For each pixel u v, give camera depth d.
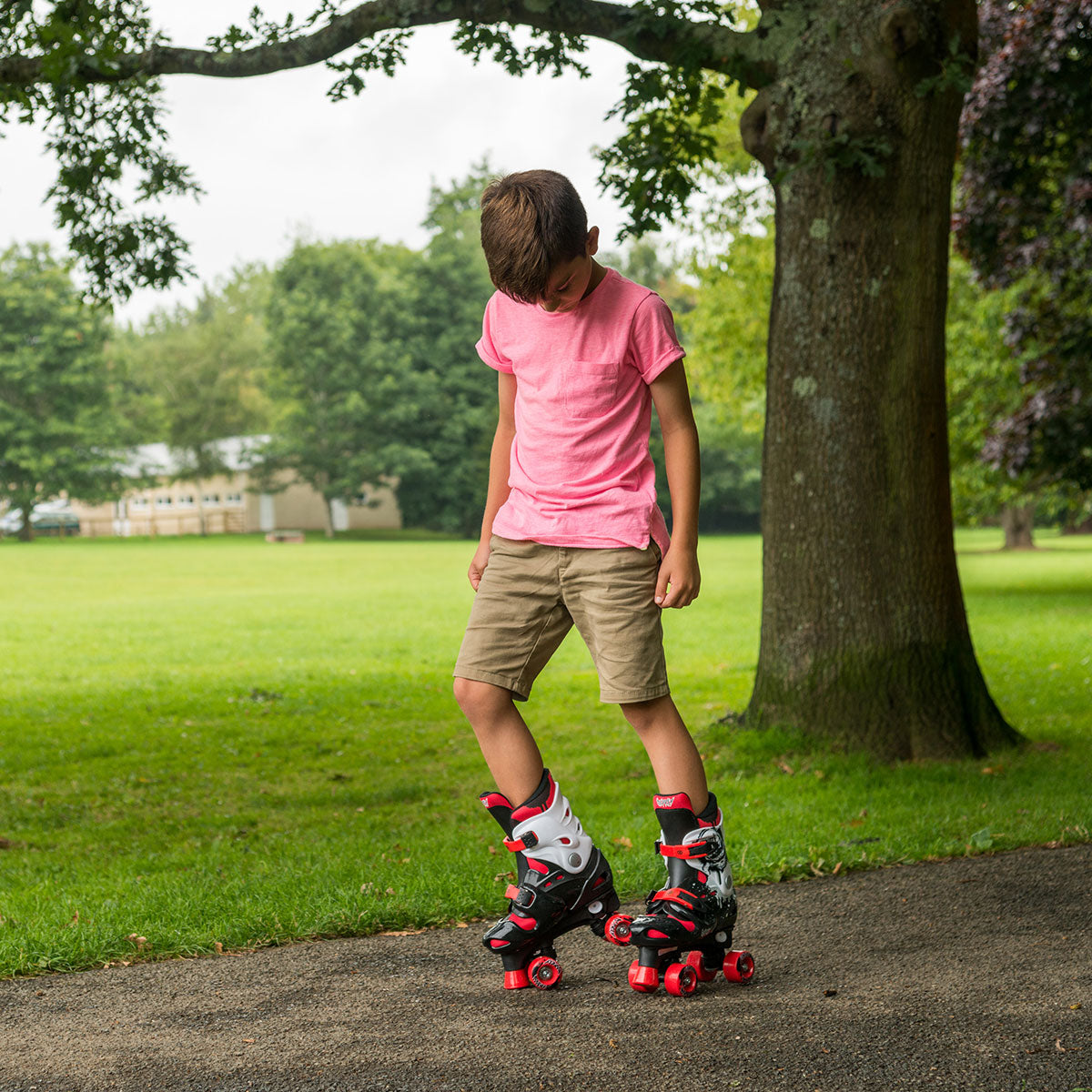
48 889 4.24
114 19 6.84
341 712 9.38
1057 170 13.41
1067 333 14.74
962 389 19.56
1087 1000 2.53
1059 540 48.69
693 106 7.07
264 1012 2.64
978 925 3.24
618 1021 2.46
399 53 6.76
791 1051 2.26
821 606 6.45
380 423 61.78
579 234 2.42
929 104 6.19
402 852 4.67
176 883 4.20
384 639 15.02
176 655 13.37
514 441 2.78
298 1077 2.22
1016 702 8.82
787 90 6.28
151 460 69.38
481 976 2.86
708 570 30.05
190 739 8.20
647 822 5.08
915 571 6.40
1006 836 4.37
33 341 61.97
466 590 23.70
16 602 21.17
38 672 11.91
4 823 5.82
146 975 2.99
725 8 6.60
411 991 2.76
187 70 6.52
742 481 68.56
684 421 2.67
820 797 5.45
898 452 6.36
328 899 3.67
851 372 6.34
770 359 6.68
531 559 2.66
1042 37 11.60
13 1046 2.47
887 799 5.41
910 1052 2.25
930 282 6.33
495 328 2.76
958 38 6.07
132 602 21.28
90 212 7.97
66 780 6.93
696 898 2.57
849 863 4.04
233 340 72.00
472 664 2.66
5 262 61.53
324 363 60.59
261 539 62.41
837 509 6.40
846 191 6.25
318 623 17.00
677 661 12.23
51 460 59.69
